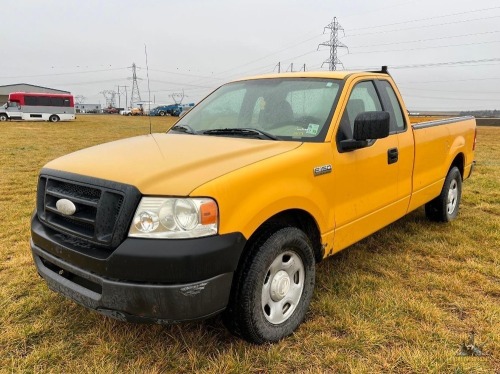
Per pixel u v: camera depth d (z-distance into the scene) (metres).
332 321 3.17
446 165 5.20
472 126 6.11
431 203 5.44
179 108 67.31
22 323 3.15
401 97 4.45
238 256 2.51
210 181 2.47
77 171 2.72
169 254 2.30
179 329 3.05
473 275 3.95
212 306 2.45
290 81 3.92
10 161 12.03
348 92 3.61
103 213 2.47
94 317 3.21
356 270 4.09
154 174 2.51
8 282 3.81
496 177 9.03
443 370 2.64
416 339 2.93
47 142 18.81
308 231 3.22
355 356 2.79
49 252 2.83
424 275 4.00
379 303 3.40
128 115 66.81
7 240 4.96
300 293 3.07
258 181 2.66
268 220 2.89
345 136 3.43
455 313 3.34
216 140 3.28
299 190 2.90
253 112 3.78
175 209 2.37
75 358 2.77
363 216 3.68
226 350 2.83
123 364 2.71
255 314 2.68
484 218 5.80
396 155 4.02
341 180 3.34
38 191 3.07
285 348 2.86
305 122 3.44
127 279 2.37
